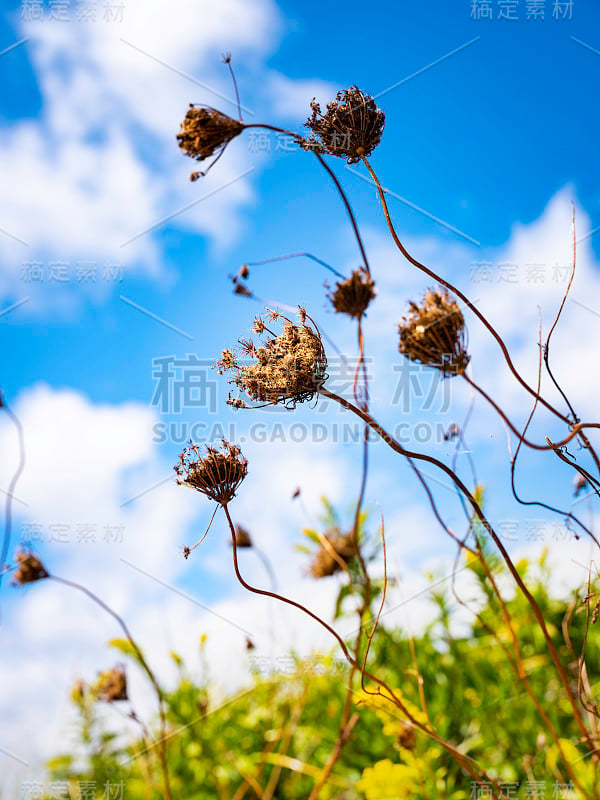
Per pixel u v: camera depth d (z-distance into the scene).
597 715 0.32
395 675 0.62
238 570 0.31
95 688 0.52
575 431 0.27
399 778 0.45
